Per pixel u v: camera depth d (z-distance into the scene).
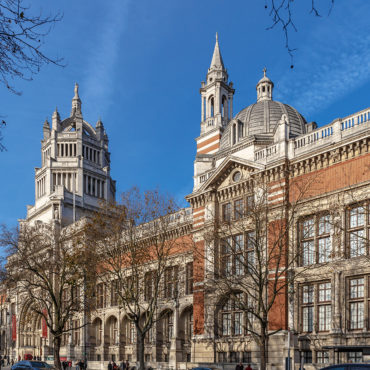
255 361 44.22
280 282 43.16
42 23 9.83
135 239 50.31
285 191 44.38
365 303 37.88
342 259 39.72
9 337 94.50
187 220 56.97
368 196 38.69
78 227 74.81
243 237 47.06
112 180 115.88
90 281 52.84
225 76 78.06
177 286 57.53
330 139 42.25
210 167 56.28
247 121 59.91
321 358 40.34
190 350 55.97
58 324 52.34
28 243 54.72
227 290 43.53
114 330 70.06
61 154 107.06
